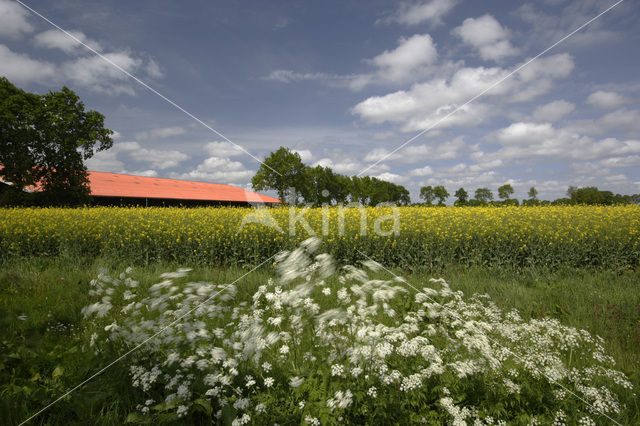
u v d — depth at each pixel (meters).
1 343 3.01
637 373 2.77
